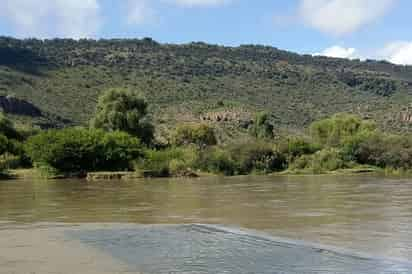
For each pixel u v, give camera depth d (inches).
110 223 1267.2
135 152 3636.8
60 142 3385.8
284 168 3858.3
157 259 836.0
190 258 841.5
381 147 3909.9
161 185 2588.6
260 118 5344.5
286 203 1662.2
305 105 7426.2
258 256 847.1
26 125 4830.2
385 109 7007.9
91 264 805.9
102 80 7199.8
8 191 2257.6
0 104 5467.5
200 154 3703.3
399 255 844.0
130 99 4520.2
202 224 1231.5
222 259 829.8
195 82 7672.2
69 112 6063.0
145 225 1222.9
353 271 739.4
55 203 1752.0
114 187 2465.6
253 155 3757.4
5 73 6555.1
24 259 844.0
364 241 979.3
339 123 4608.8
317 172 3772.1
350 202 1675.7
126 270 768.3
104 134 3681.1
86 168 3528.5
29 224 1256.8
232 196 1930.4
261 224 1216.2
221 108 6648.6
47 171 3358.8
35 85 6574.8
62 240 1019.3
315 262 796.0
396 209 1477.6
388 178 3048.7
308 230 1120.8
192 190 2239.2
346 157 3944.4
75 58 7785.4
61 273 753.0
